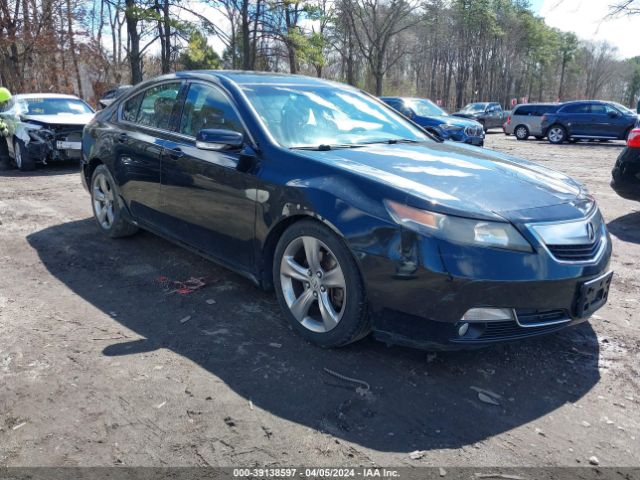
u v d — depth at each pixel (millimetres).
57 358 3125
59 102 11047
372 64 35594
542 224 2838
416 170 3215
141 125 4820
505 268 2689
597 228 3146
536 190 3133
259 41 25984
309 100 4160
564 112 21094
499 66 68562
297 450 2369
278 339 3381
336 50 37688
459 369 3064
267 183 3393
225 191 3713
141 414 2607
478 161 3590
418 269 2721
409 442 2436
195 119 4207
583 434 2521
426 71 69625
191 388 2830
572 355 3264
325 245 3070
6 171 10227
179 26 23141
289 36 24984
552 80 91125
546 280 2750
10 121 10156
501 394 2834
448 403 2742
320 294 3195
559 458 2354
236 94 3914
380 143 3953
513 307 2738
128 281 4371
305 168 3271
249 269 3688
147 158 4535
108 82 28828
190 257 4961
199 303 3938
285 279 3404
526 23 62781
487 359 3184
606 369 3111
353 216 2922
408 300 2791
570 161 14336
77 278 4438
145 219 4789
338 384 2885
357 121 4211
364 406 2697
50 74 24281
